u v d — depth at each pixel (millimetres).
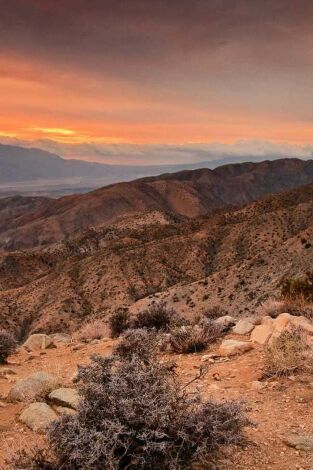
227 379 7488
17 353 12039
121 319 13406
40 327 141250
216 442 4422
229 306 83125
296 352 7590
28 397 6555
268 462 4430
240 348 8961
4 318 148500
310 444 4730
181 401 4602
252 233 193875
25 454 4266
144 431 4066
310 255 82938
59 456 4109
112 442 3961
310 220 186125
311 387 6680
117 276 172250
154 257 188750
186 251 195500
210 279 96750
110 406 4219
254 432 5141
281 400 6320
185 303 91688
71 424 4117
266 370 7480
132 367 4762
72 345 12688
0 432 5414
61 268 189500
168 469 4074
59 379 7082
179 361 8875
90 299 159875
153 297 98875
